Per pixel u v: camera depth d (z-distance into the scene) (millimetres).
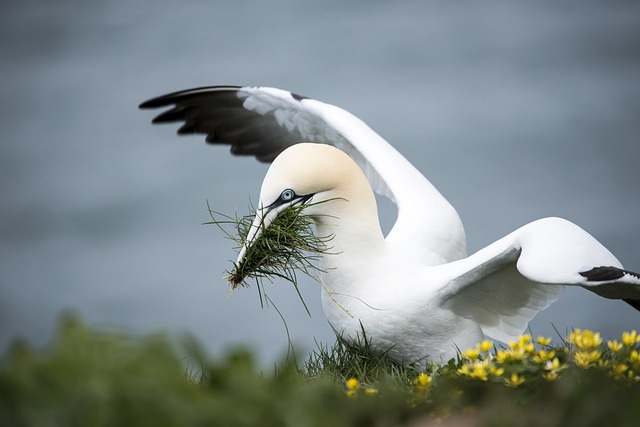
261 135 9508
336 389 5062
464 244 8211
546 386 4699
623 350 5477
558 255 6172
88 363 3811
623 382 4801
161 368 3828
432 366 6160
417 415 4676
